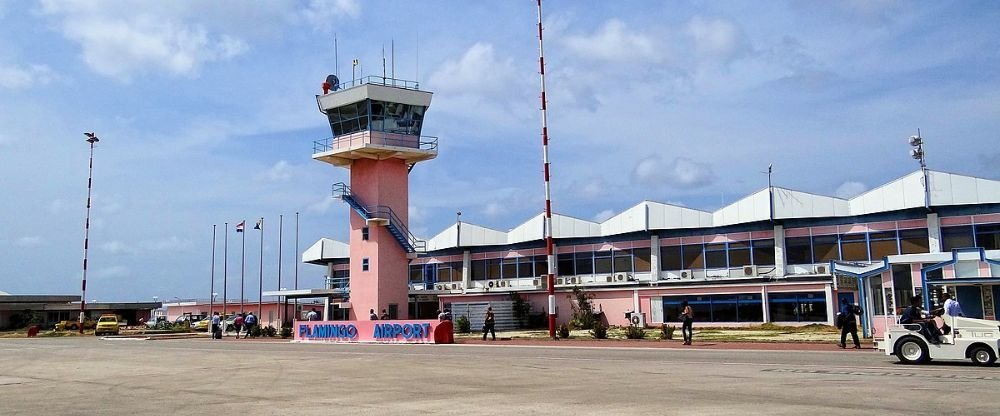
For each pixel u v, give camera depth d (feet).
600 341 127.03
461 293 225.56
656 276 204.74
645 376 64.75
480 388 57.82
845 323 97.71
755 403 46.55
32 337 223.10
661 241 206.59
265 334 192.44
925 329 73.15
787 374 64.64
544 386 58.34
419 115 188.55
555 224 224.53
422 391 56.54
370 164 188.34
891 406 44.68
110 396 57.47
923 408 43.75
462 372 72.18
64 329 263.70
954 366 70.64
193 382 67.15
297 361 91.97
